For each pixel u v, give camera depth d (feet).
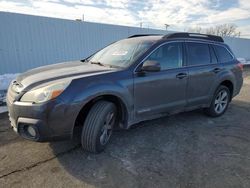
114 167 10.07
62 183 8.92
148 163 10.49
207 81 15.64
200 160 10.91
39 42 29.60
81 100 9.82
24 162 10.20
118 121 12.21
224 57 17.42
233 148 12.26
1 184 8.70
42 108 9.22
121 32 40.29
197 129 14.71
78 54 34.40
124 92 11.27
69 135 9.91
